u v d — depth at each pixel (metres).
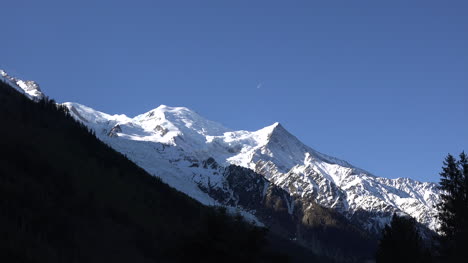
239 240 78.56
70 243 102.00
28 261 79.50
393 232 87.19
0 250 78.31
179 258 78.81
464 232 76.69
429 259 82.12
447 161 81.19
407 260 83.44
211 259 76.69
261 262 82.62
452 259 76.62
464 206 77.31
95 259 102.75
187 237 79.75
